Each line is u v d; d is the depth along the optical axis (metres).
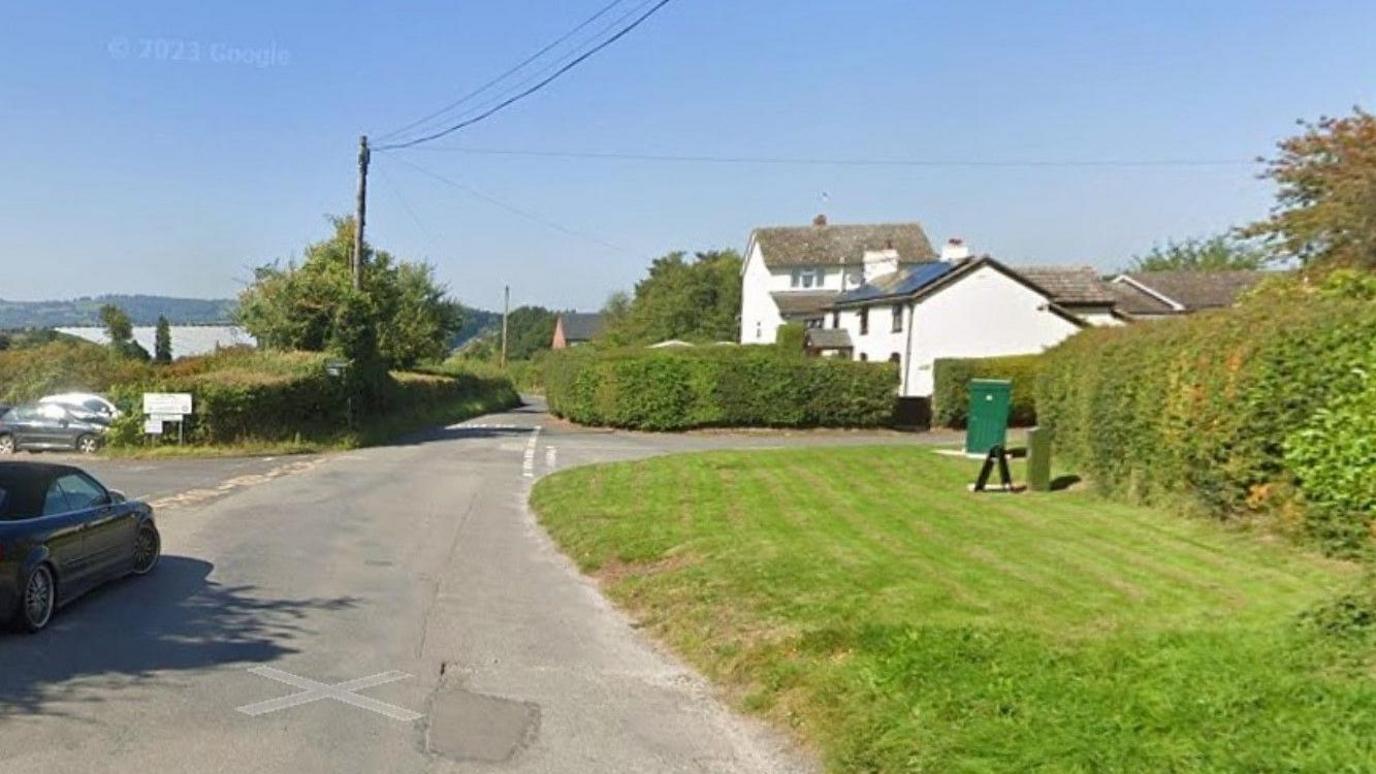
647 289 87.75
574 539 10.41
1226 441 8.77
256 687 5.44
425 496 14.42
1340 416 7.27
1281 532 8.12
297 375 23.52
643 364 30.42
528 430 31.44
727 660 5.96
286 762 4.37
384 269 36.69
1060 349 15.52
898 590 7.09
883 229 62.72
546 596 8.09
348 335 26.94
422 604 7.67
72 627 6.68
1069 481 13.27
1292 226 14.70
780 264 61.41
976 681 4.92
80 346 34.19
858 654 5.56
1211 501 9.27
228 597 7.72
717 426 30.52
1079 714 4.38
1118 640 5.50
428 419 34.28
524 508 13.41
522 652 6.38
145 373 26.78
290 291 26.66
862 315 42.66
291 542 10.30
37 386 30.17
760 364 30.48
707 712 5.23
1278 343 8.08
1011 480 13.57
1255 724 4.12
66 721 4.81
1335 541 7.39
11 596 6.27
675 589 7.76
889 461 16.78
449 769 4.36
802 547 8.95
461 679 5.75
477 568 9.23
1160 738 4.06
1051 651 5.34
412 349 45.41
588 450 23.03
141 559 8.49
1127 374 11.23
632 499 12.90
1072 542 8.88
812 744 4.67
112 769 4.21
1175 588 6.95
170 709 5.03
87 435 21.56
